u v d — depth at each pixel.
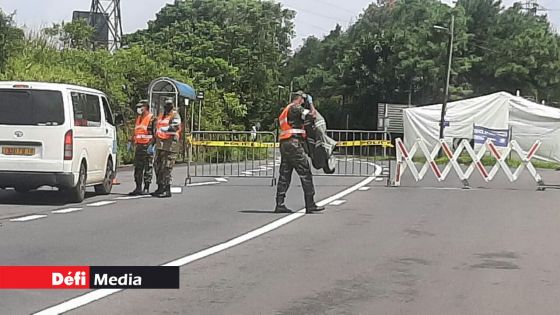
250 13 68.75
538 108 47.25
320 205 16.91
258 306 7.89
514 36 70.94
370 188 21.36
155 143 18.31
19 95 15.70
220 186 21.64
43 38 33.38
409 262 10.38
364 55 73.25
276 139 23.20
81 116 16.53
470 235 12.84
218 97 54.62
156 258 10.38
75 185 16.06
